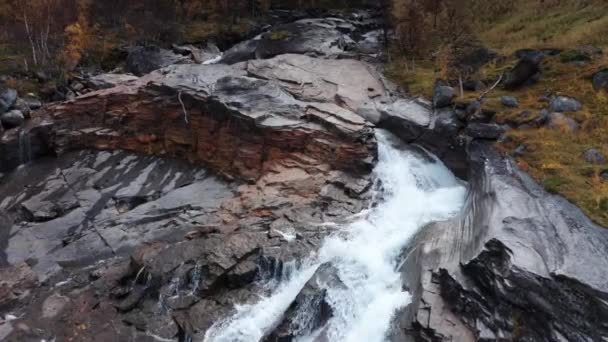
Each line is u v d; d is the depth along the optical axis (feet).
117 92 112.57
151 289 67.10
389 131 98.12
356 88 109.81
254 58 147.95
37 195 96.27
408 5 149.18
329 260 66.18
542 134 74.23
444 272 55.26
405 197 82.64
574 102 78.07
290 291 64.39
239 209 85.46
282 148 92.99
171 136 107.45
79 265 77.71
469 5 153.48
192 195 93.86
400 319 55.26
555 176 63.77
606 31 97.04
